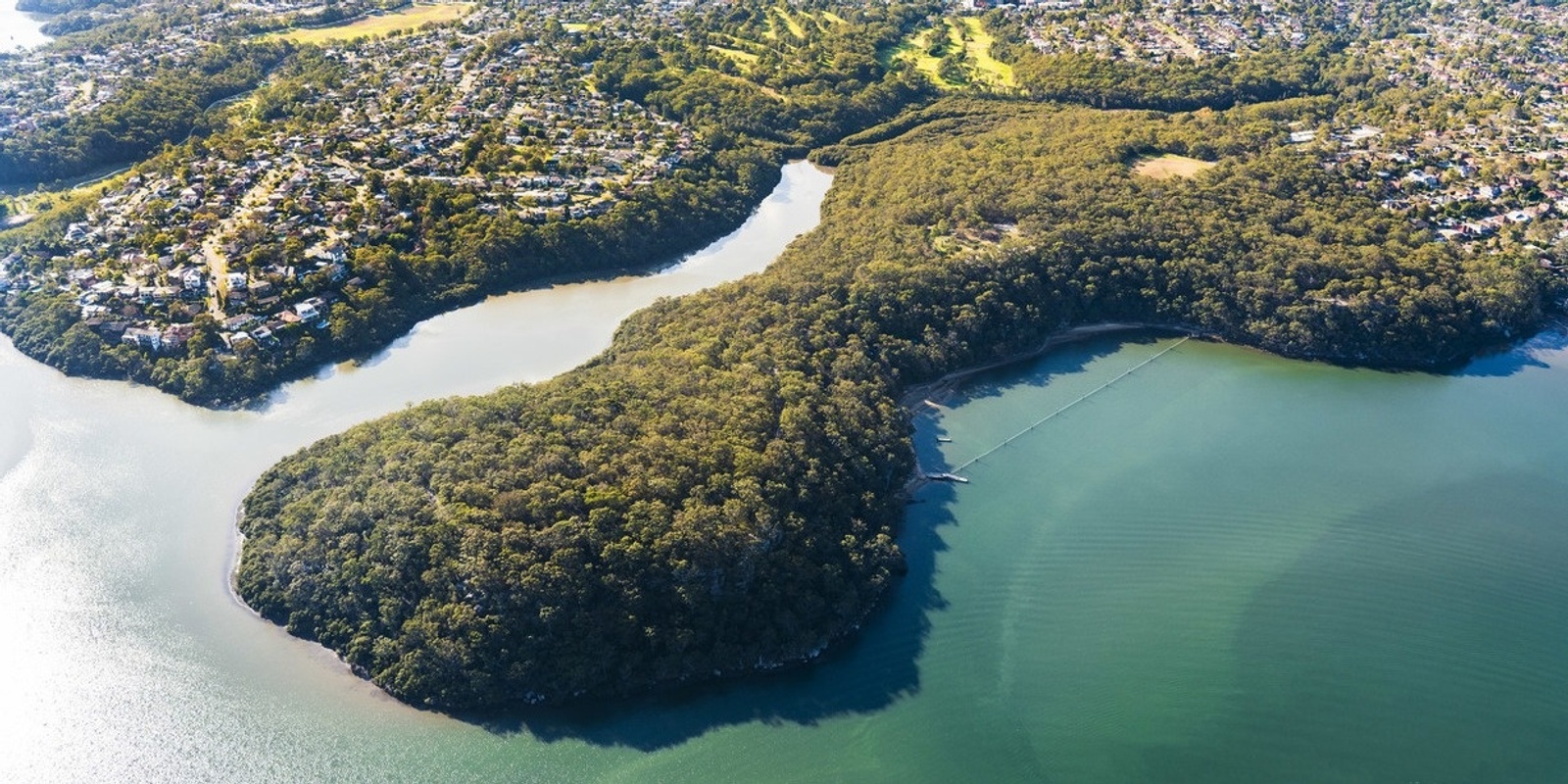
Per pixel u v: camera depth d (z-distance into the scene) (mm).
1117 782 146000
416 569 160250
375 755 145750
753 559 166125
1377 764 148875
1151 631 171375
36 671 157000
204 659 159125
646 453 178500
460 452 179000
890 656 166000
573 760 146375
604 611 158000
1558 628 172375
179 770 143500
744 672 160875
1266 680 162125
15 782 142500
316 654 160000
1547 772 148000
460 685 152000
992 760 149250
